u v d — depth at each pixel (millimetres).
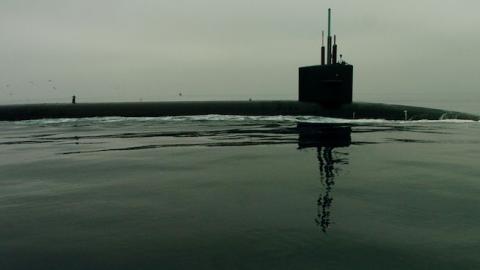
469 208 11008
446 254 8125
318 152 20625
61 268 7707
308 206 11258
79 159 19781
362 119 38188
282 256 8070
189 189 13320
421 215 10445
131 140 26719
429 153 20266
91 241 8930
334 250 8336
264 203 11594
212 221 10102
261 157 19359
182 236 9141
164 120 41188
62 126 36938
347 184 13742
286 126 33906
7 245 8766
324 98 39219
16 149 23578
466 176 14922
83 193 13055
